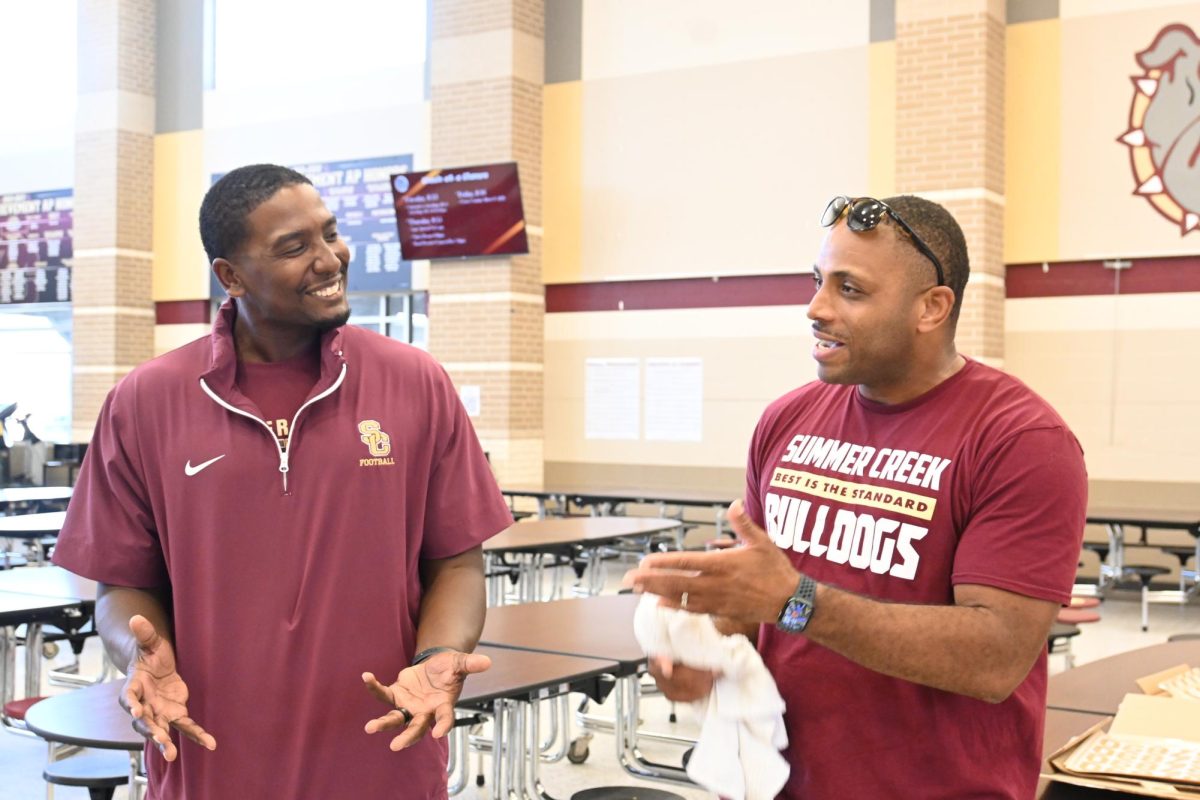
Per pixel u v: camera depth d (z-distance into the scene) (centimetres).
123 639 167
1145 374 850
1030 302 884
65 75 1330
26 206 1343
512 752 364
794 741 156
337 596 167
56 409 1347
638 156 1028
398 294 1142
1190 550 761
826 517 158
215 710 167
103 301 1268
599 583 739
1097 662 309
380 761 169
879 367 153
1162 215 841
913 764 148
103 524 174
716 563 135
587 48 1049
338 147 1169
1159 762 168
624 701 434
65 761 305
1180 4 830
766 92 970
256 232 163
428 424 178
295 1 1202
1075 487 143
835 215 154
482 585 184
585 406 1059
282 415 171
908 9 877
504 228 1034
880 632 136
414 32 1134
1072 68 866
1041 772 181
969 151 853
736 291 991
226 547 167
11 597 420
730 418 995
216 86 1252
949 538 148
